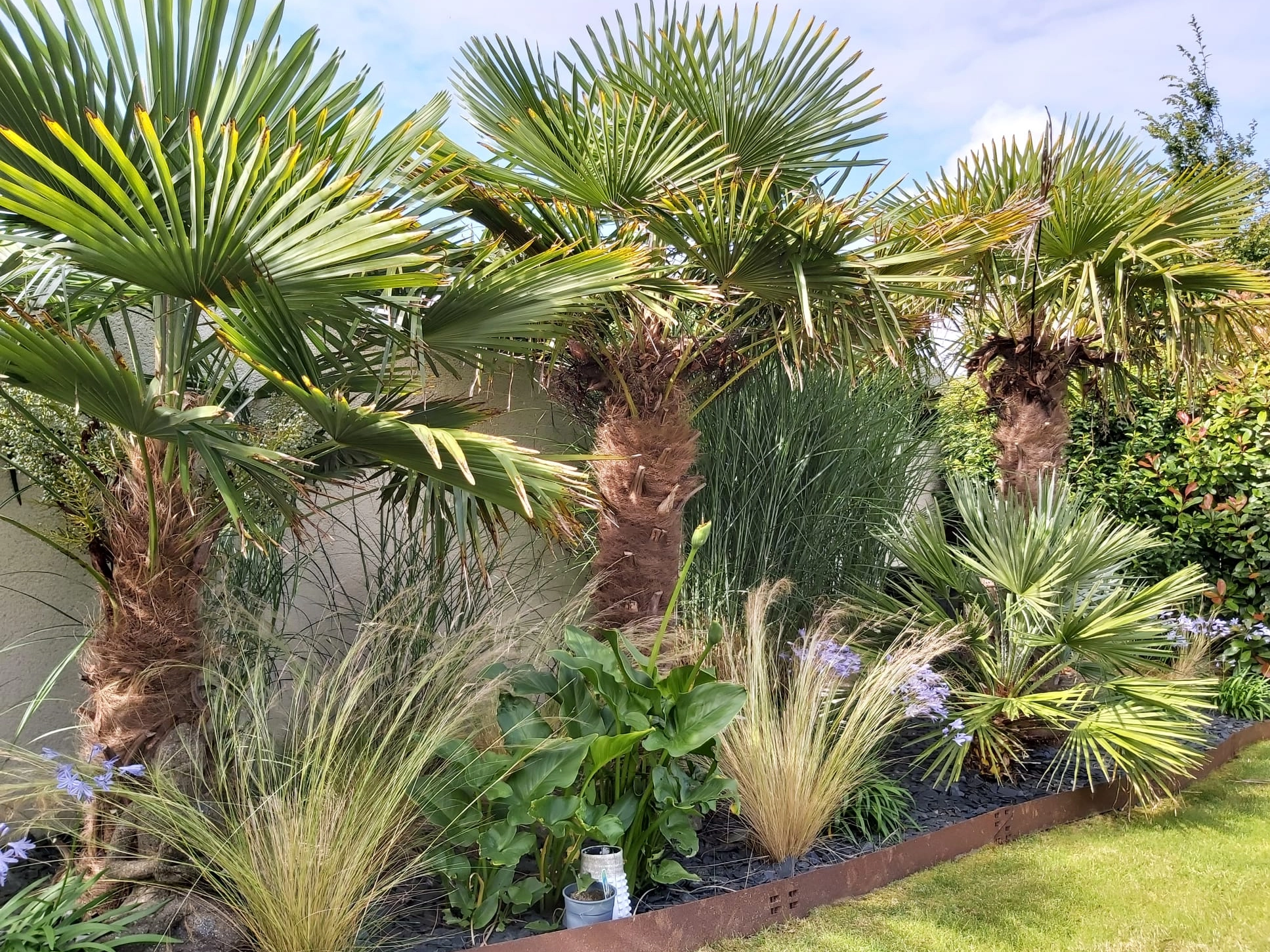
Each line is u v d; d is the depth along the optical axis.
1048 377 5.50
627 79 4.47
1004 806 4.19
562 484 2.74
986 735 4.48
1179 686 4.56
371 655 3.33
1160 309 5.44
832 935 2.97
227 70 2.79
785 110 4.63
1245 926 3.08
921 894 3.33
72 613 3.58
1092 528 4.98
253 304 2.31
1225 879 3.49
